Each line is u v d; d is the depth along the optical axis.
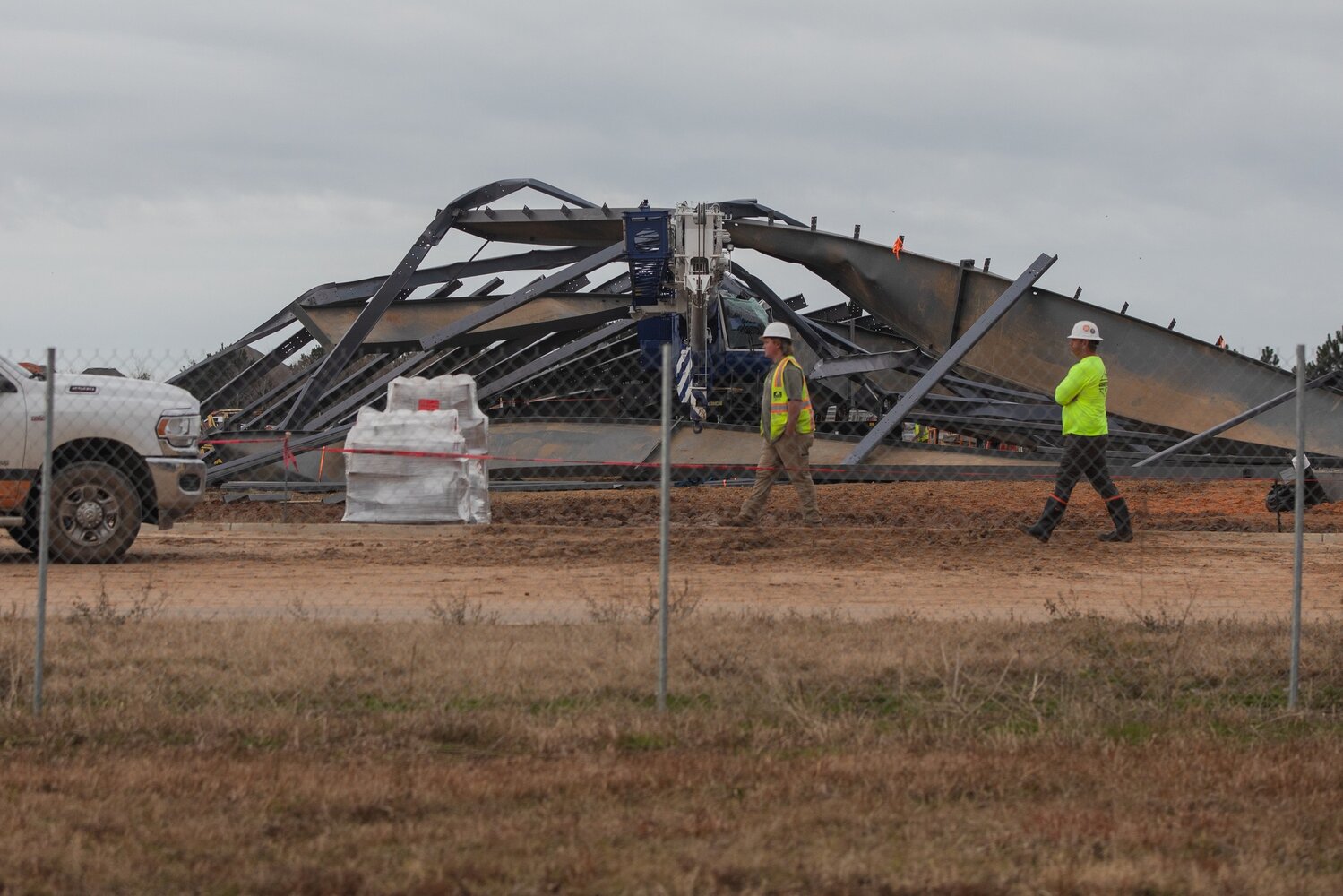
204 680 21.27
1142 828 15.40
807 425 41.91
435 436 44.75
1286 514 51.72
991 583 33.44
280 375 80.06
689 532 41.53
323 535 43.81
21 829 14.83
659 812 15.74
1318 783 17.03
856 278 71.62
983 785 16.89
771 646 23.62
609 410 72.44
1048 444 65.25
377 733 18.67
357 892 13.32
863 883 13.75
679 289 64.25
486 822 15.33
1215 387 64.38
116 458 36.56
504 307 67.56
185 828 14.92
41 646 19.52
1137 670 22.67
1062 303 66.44
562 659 22.77
